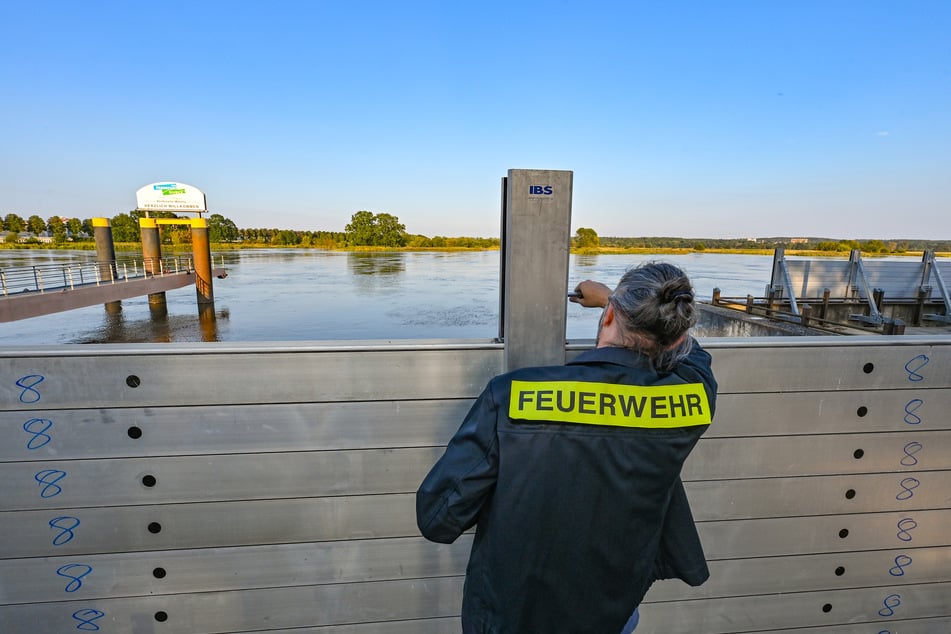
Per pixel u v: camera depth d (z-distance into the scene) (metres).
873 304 8.59
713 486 1.64
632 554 0.95
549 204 1.36
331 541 1.51
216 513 1.45
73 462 1.36
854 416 1.65
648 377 0.93
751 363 1.57
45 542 1.38
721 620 1.74
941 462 1.72
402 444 1.48
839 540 1.73
